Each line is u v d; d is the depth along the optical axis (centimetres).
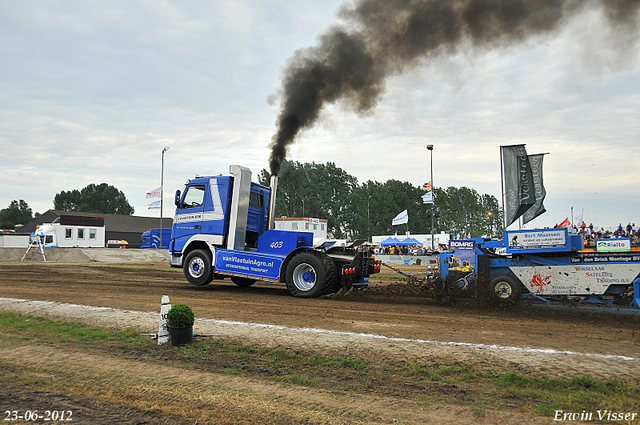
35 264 2425
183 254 1287
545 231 921
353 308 928
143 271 2006
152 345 618
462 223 8300
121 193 11956
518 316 846
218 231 1214
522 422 383
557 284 917
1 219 11838
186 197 1288
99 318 770
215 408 405
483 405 420
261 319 790
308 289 1082
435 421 382
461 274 987
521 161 1454
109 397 428
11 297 1016
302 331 682
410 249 3612
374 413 397
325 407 409
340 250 1137
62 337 646
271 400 424
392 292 1130
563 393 448
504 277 950
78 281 1441
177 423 374
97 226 4856
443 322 782
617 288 891
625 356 562
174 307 623
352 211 7812
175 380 476
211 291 1216
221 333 673
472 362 534
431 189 3041
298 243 1151
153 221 7231
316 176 7469
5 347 596
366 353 571
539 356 552
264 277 1139
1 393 434
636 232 1770
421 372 506
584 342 639
